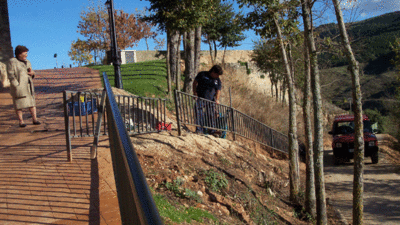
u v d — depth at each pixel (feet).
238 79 100.94
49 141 20.54
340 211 31.07
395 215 28.35
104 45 159.12
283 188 31.60
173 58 69.36
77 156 17.28
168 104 44.27
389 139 59.21
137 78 62.03
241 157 29.50
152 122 28.68
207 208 18.19
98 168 15.30
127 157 3.73
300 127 63.36
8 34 47.47
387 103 58.44
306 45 29.89
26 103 24.73
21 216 10.40
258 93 87.04
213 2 46.01
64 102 16.31
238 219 19.13
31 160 16.52
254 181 27.35
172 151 23.57
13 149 18.61
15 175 14.30
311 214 27.99
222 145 29.45
